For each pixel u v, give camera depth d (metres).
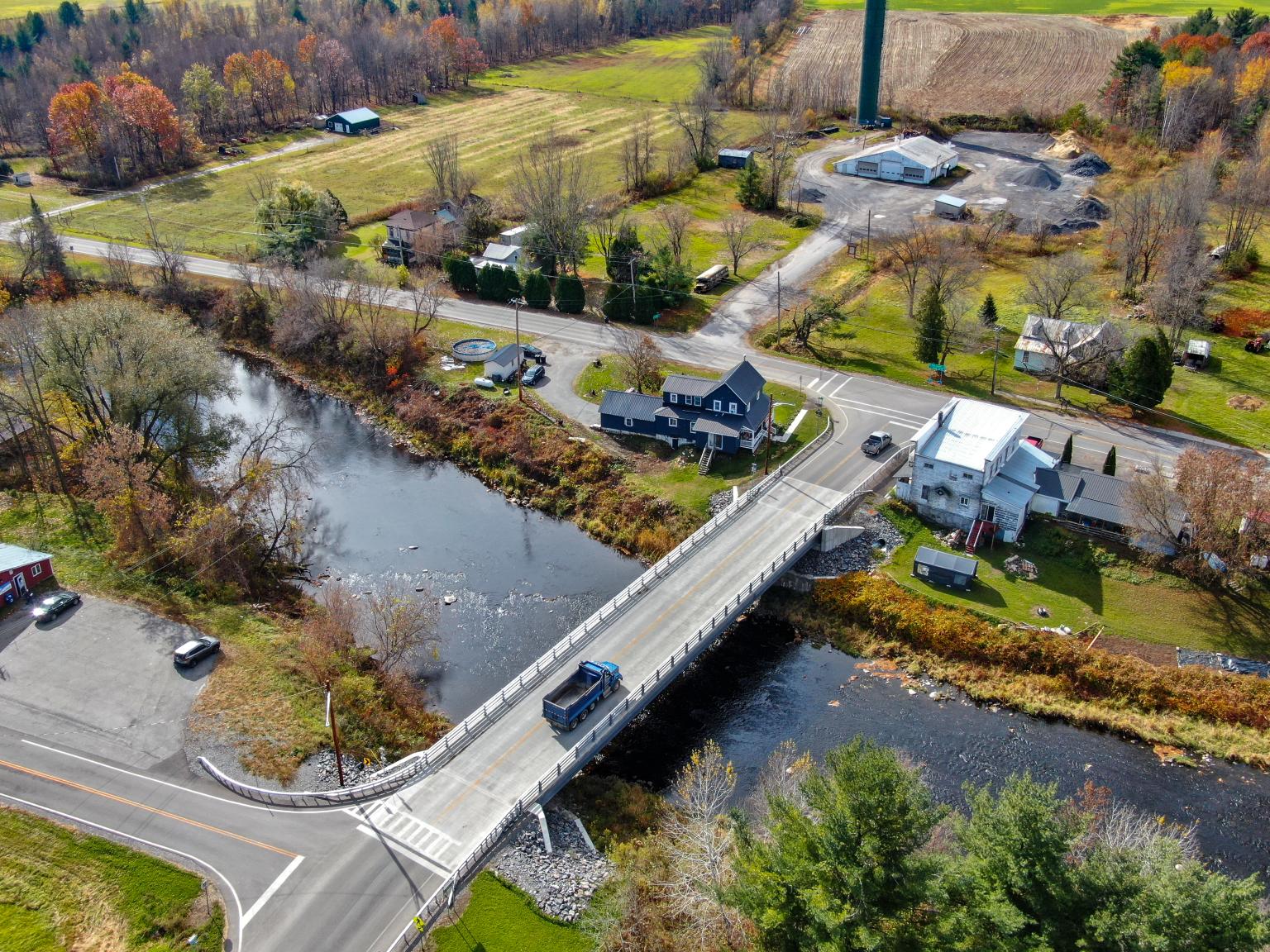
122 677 69.00
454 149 188.00
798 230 157.38
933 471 84.50
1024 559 81.44
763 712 70.94
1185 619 75.00
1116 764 65.62
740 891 45.69
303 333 123.62
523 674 67.81
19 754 62.28
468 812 57.66
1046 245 144.75
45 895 53.72
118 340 90.50
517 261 139.25
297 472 99.62
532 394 109.12
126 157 192.12
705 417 97.25
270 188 167.12
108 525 86.12
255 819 57.56
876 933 41.97
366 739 65.06
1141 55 196.12
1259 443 93.69
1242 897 41.00
